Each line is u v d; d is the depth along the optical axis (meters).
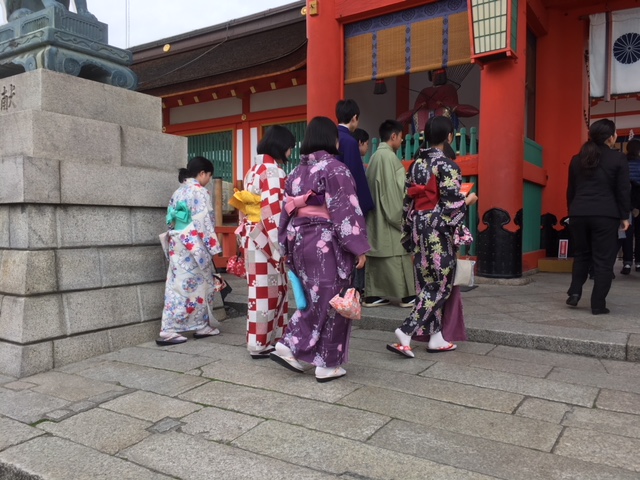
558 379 3.11
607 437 2.33
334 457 2.17
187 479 2.03
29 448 2.32
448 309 3.69
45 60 3.87
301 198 3.03
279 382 3.13
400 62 7.12
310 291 3.07
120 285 4.08
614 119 12.10
